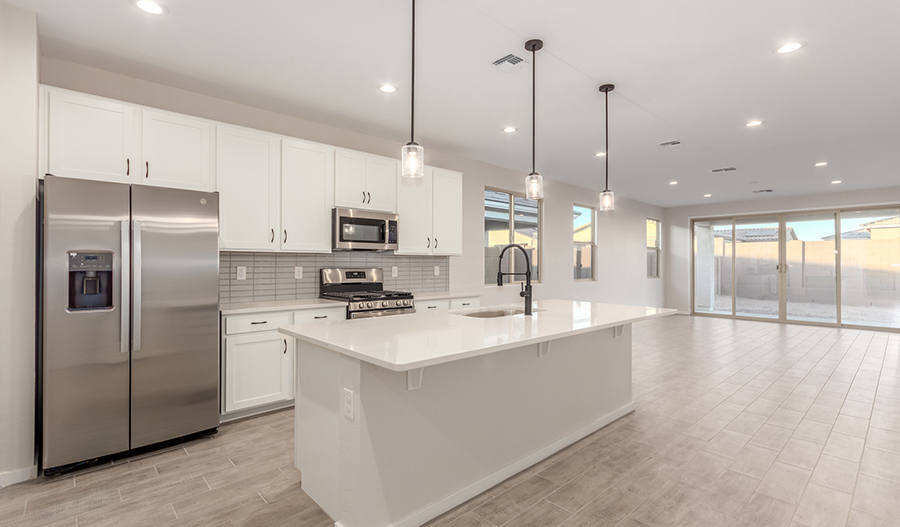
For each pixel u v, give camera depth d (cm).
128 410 250
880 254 725
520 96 334
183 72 295
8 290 222
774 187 702
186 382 271
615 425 311
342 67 288
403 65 284
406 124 399
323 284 398
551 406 269
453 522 197
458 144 466
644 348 570
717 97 332
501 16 227
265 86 317
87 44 258
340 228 366
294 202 349
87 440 237
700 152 489
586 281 728
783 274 816
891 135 421
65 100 248
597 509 206
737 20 228
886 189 699
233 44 258
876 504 208
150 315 256
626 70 288
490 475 228
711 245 907
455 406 213
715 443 279
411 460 194
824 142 446
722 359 507
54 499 209
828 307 770
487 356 229
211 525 191
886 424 308
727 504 209
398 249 418
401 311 393
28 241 227
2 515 195
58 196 226
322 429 202
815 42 249
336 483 192
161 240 259
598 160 531
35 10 225
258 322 316
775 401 358
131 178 270
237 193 319
